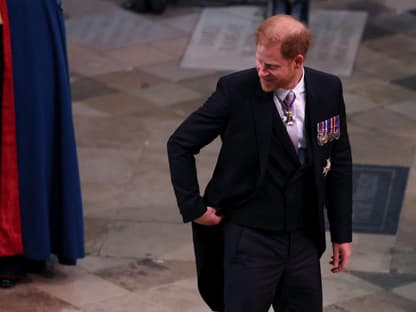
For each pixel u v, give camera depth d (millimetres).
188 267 22656
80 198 21875
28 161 21031
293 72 14148
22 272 22047
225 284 15047
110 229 24516
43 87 20750
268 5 38562
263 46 13922
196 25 39438
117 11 40906
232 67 35656
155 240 23984
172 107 32281
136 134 30188
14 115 20750
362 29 39000
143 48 37375
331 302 20766
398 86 33938
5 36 20250
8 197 21172
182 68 35594
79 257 22047
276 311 15852
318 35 38156
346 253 15570
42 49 20531
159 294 21250
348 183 15312
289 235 14914
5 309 20609
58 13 20672
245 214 14820
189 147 14617
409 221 24859
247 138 14500
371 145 29328
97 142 29594
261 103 14383
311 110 14500
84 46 37500
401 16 40562
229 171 14727
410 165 28078
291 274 15156
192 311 20422
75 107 32125
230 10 40812
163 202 26016
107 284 21750
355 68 35438
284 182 14625
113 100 32719
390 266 22562
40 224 21344
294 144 14586
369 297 21062
